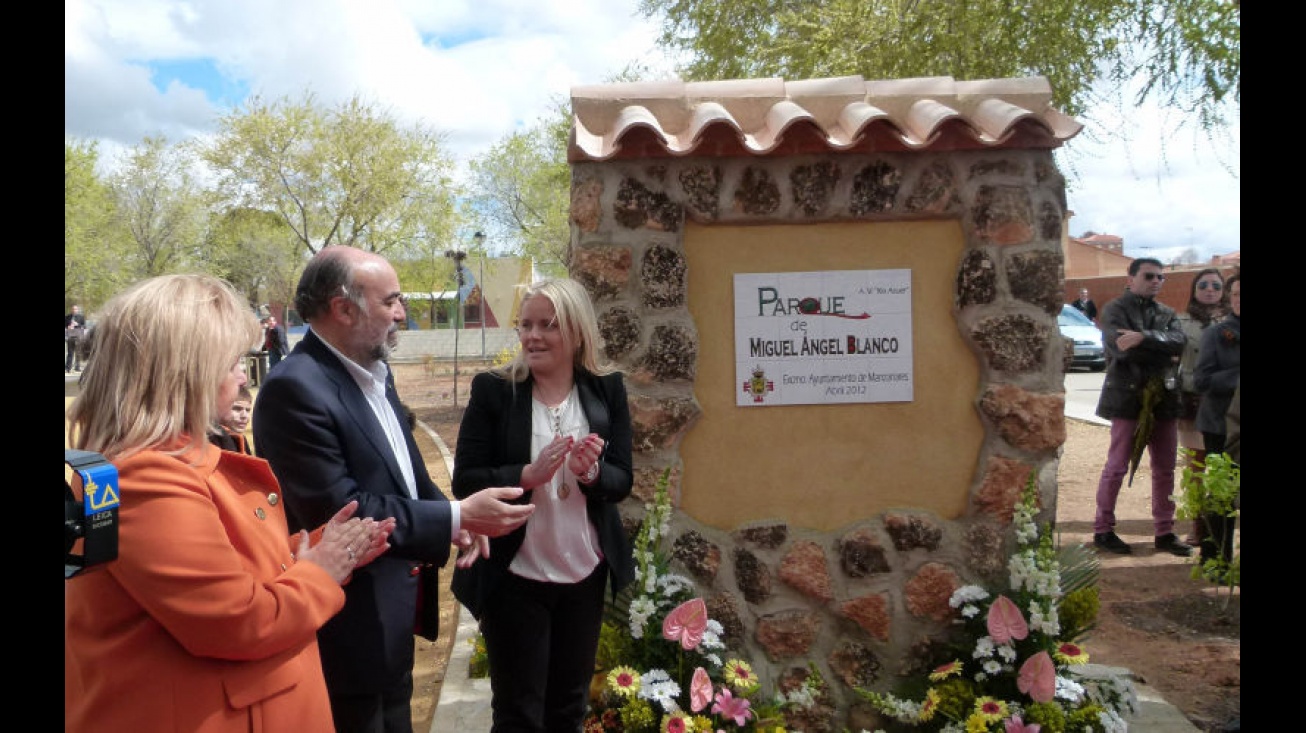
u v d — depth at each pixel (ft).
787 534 12.07
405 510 8.08
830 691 12.01
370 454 8.41
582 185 11.83
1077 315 68.03
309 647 6.60
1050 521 12.00
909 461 12.14
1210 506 16.62
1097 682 12.00
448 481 32.86
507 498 8.50
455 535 8.30
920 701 11.68
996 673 11.48
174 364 5.88
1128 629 16.21
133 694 5.58
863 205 11.92
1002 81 12.49
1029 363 11.91
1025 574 11.49
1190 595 17.87
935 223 12.07
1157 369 20.54
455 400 59.16
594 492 9.51
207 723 5.75
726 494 12.07
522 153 101.24
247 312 6.54
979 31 26.68
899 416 12.12
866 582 12.07
